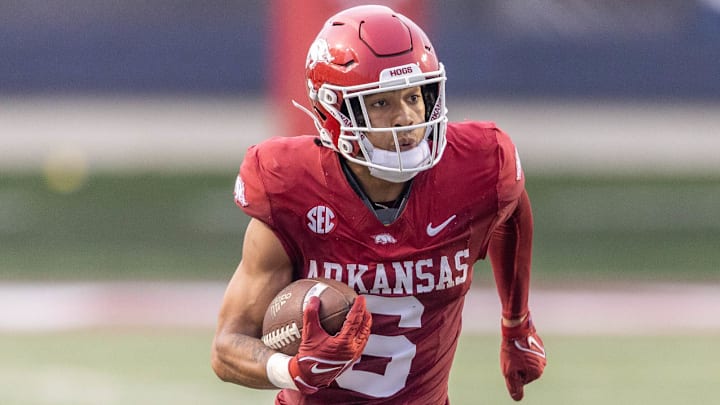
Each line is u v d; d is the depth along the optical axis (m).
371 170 11.20
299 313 11.22
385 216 11.59
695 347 28.12
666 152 56.44
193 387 24.83
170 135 60.31
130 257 38.03
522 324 13.91
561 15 55.22
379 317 11.79
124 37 56.75
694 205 46.88
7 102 58.25
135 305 32.06
